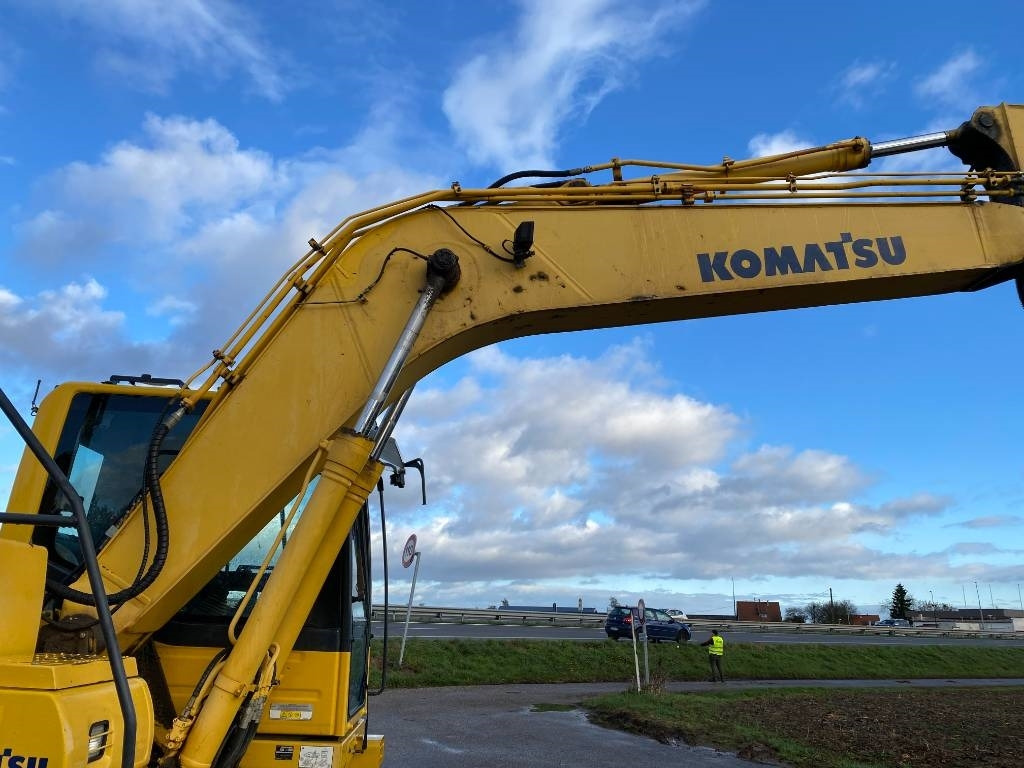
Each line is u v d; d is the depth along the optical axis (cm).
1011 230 425
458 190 400
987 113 456
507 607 4566
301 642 438
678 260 402
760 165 444
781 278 405
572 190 408
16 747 231
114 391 461
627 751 1048
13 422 251
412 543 1552
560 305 386
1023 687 2497
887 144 455
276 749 424
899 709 1600
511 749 1042
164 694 418
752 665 2702
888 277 411
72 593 316
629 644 2631
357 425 339
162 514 334
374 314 375
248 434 355
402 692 1711
